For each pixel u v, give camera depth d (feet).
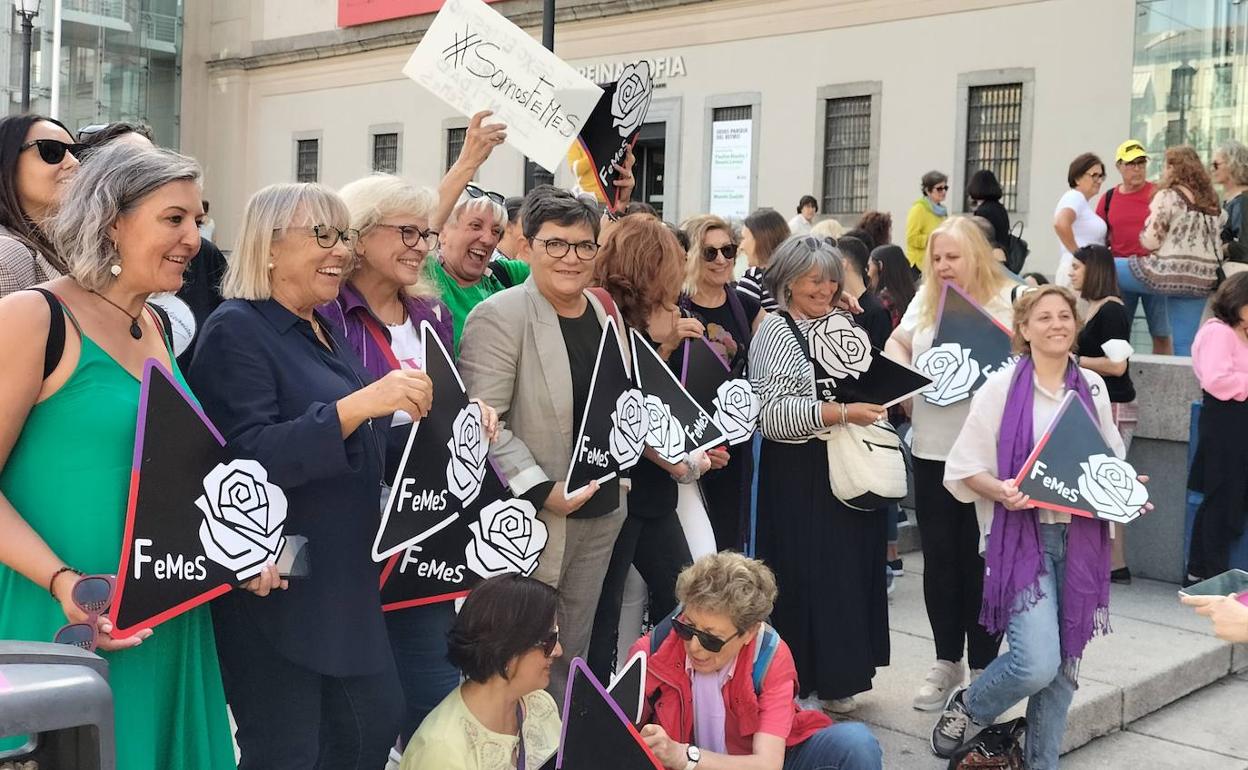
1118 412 23.81
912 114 57.41
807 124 61.31
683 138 66.44
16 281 11.05
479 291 16.05
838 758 12.10
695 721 11.86
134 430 8.83
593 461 12.59
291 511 9.76
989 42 54.65
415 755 10.72
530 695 11.45
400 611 12.16
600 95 15.14
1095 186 33.19
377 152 87.81
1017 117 54.19
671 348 14.83
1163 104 47.98
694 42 65.72
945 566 16.96
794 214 62.08
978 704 14.83
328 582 9.86
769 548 16.20
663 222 14.34
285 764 9.95
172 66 99.81
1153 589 24.12
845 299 17.42
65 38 92.84
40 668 6.68
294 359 9.90
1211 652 20.03
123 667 8.86
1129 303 29.94
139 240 8.75
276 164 95.91
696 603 11.48
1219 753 17.11
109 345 8.86
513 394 12.75
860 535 16.05
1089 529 14.51
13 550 8.23
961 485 15.01
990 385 15.02
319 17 90.84
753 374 16.30
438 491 10.88
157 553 8.68
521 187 76.28
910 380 15.74
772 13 62.28
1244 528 22.98
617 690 10.96
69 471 8.57
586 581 13.24
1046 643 14.21
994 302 17.38
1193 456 23.44
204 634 9.50
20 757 6.69
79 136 12.40
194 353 9.88
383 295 12.37
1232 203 29.43
